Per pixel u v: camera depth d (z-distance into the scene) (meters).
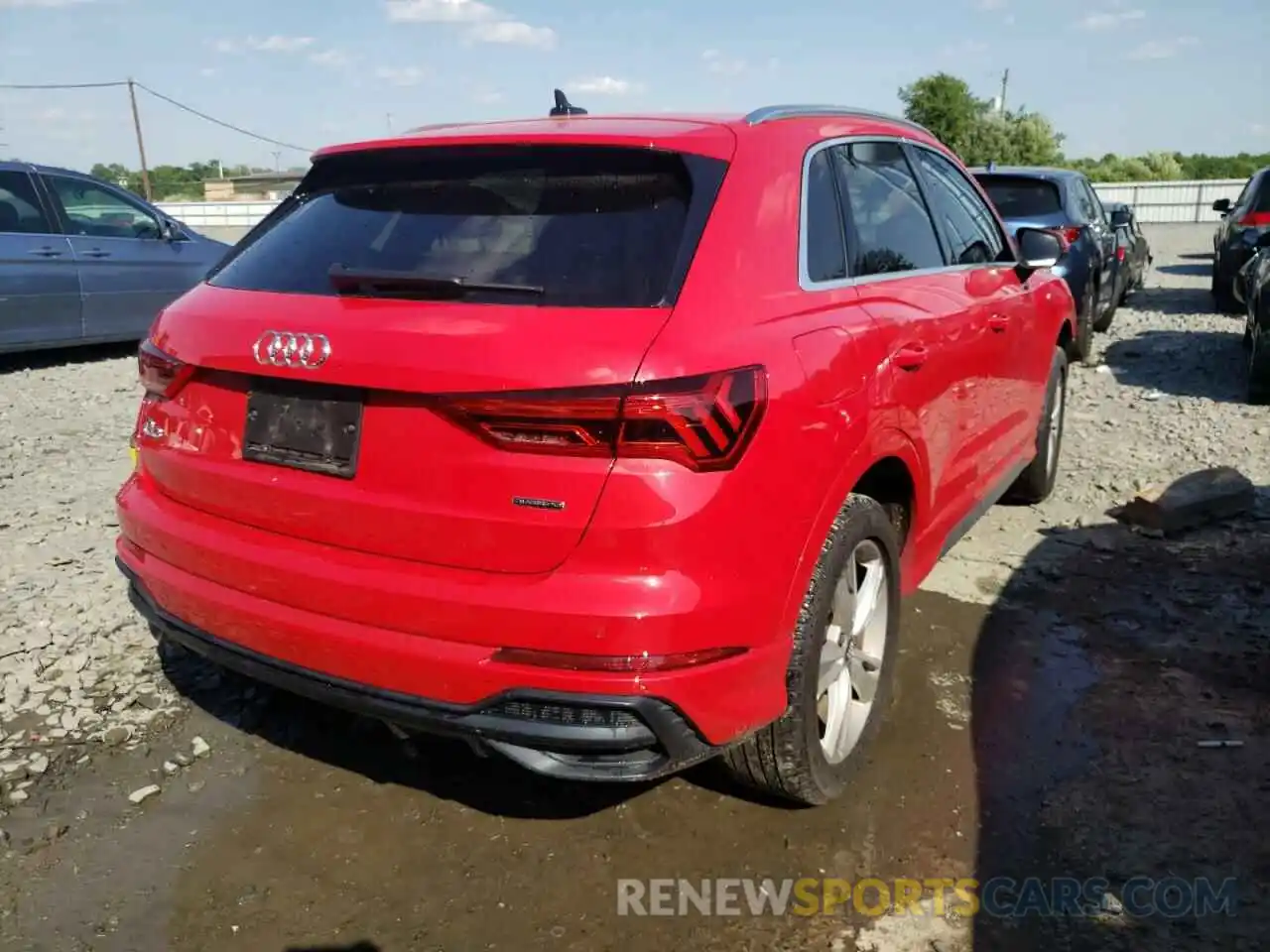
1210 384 8.76
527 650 2.39
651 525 2.32
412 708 2.53
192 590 2.85
